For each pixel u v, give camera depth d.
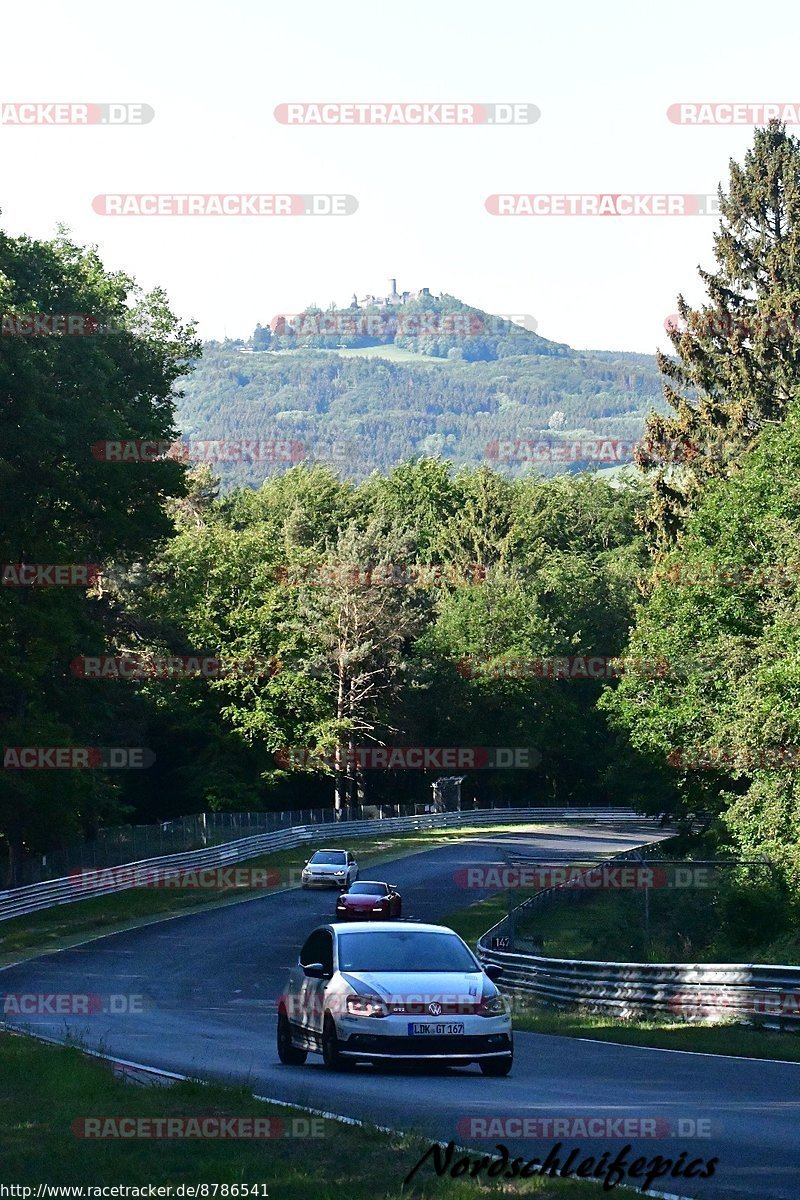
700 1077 18.02
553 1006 34.50
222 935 51.12
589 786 128.50
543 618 125.31
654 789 64.00
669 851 61.47
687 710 50.78
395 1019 17.45
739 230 77.44
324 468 156.25
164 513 59.69
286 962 44.03
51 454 50.88
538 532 147.12
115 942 48.53
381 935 19.17
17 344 47.50
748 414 71.88
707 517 54.34
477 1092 16.08
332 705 106.44
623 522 153.75
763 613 50.28
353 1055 17.50
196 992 36.38
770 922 41.28
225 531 104.62
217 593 99.25
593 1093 16.05
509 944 40.59
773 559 49.34
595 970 32.41
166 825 71.38
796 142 77.38
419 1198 10.00
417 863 82.00
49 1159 11.42
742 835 45.97
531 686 118.69
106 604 74.94
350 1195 10.04
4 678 58.03
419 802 122.44
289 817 89.50
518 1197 10.03
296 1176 10.69
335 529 145.38
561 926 49.19
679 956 42.34
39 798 57.56
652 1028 26.69
